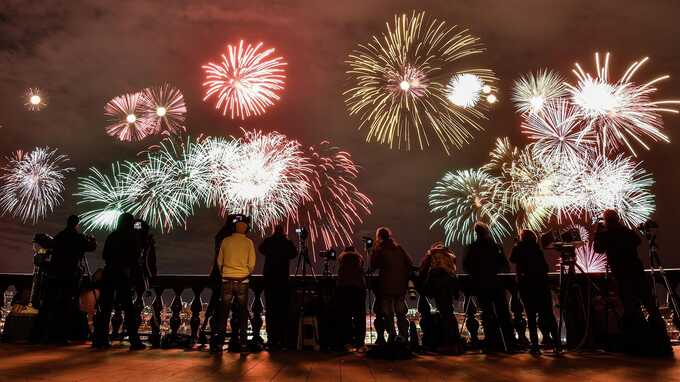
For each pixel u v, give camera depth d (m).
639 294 6.90
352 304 7.75
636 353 6.72
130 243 7.54
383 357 6.46
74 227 8.23
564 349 7.64
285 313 7.73
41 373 4.70
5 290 8.92
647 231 7.78
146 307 8.99
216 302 7.80
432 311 8.09
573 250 7.38
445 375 4.96
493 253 7.47
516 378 4.74
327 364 5.83
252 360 6.13
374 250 7.41
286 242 8.00
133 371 4.96
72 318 8.19
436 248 7.76
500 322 7.31
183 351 7.06
